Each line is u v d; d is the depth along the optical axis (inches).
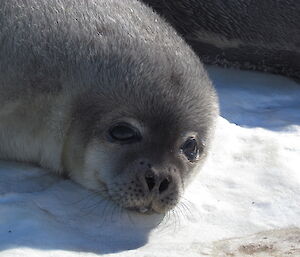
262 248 380.2
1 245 347.3
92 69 406.0
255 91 582.9
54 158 415.2
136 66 405.4
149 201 386.0
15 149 417.4
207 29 607.2
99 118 397.4
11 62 407.5
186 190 422.6
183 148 400.2
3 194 386.6
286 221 409.4
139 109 393.7
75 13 423.8
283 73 622.5
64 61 408.2
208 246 376.2
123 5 444.8
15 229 361.4
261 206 419.2
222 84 587.5
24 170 414.6
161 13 605.0
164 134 391.9
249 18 601.9
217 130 491.8
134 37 419.5
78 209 390.3
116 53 409.4
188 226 394.9
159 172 383.9
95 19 424.2
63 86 406.0
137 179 384.5
